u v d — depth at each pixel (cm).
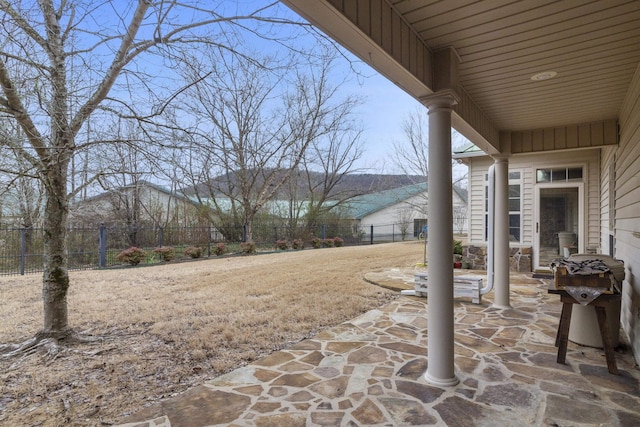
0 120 344
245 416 250
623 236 448
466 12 235
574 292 331
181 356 368
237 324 472
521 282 721
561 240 805
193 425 239
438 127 297
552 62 310
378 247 1748
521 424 237
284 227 1862
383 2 220
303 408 260
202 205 1620
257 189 1705
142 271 979
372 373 317
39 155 377
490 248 556
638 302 344
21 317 516
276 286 735
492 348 373
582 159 775
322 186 2281
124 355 371
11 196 472
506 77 340
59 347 389
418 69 265
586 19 243
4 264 979
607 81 353
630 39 271
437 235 298
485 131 454
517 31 259
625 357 347
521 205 840
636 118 348
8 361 361
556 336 393
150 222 1301
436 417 246
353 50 219
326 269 970
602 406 258
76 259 1102
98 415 256
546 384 293
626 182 420
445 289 296
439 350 296
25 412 262
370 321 480
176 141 404
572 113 455
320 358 354
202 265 1112
